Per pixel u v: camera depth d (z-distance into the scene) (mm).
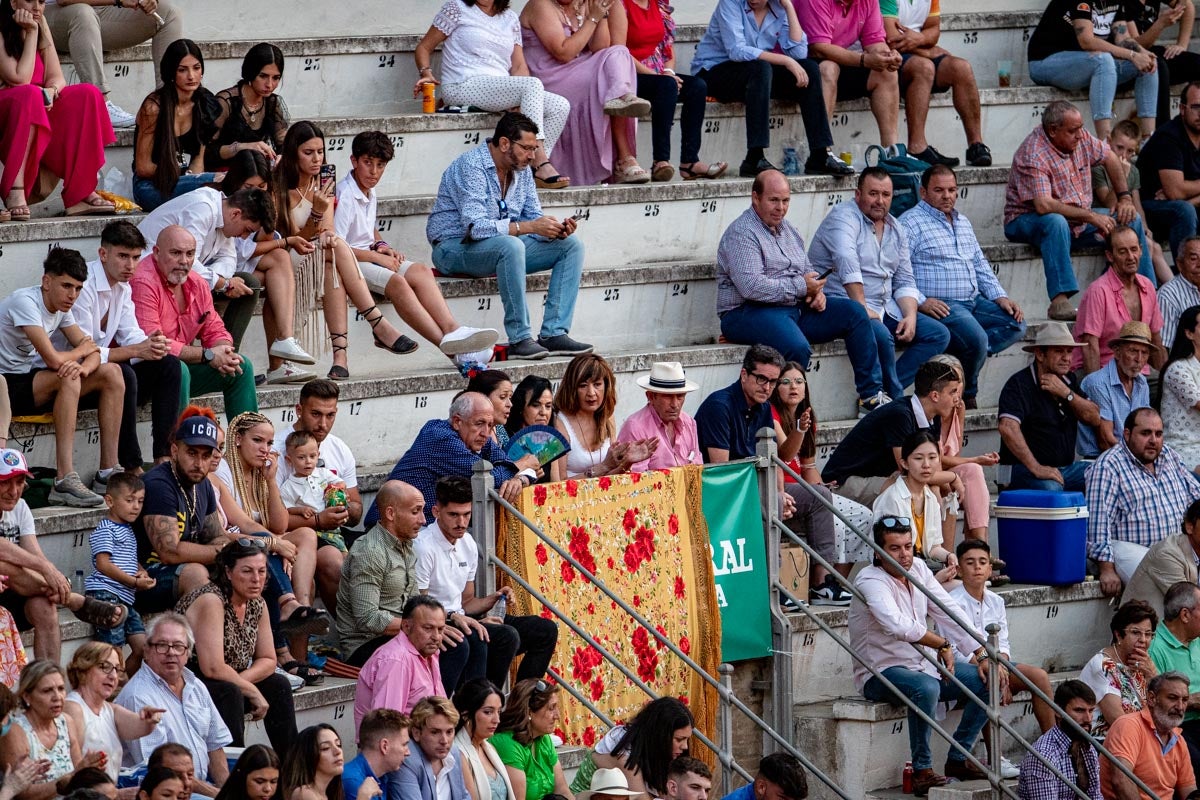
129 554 33469
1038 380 47219
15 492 32406
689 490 38812
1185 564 43938
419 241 46031
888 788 40281
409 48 50188
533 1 50406
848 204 48281
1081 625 45031
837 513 40250
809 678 41562
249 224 39844
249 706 32438
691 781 32281
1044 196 51812
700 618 38781
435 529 35531
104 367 36562
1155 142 54875
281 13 50750
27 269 40188
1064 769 39375
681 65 54781
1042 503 44281
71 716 29219
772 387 41156
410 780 31062
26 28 41344
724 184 49906
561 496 36812
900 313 48250
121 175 43938
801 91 51500
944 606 39938
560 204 47406
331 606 36719
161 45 46281
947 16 58125
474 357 42469
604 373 39344
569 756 36406
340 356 41375
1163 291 51594
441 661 33875
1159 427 45750
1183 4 57594
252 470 35844
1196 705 41781
